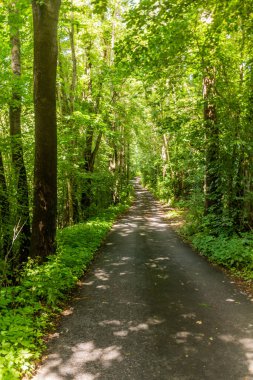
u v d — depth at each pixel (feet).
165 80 42.24
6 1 36.47
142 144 153.48
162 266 34.81
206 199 50.29
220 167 41.86
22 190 38.50
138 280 29.81
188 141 56.13
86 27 62.85
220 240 39.55
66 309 23.06
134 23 28.17
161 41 31.42
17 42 39.29
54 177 30.89
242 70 41.96
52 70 29.45
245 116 39.01
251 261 31.37
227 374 14.92
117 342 18.03
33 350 16.92
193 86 60.54
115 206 98.17
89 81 72.13
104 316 21.70
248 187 38.70
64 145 54.13
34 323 19.21
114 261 37.27
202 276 30.83
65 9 44.19
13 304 21.11
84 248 38.99
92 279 30.30
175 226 66.23
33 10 28.66
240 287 27.43
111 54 76.74
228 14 28.45
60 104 59.06
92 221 64.28
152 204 121.70
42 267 26.27
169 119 50.98
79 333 19.20
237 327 19.71
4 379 13.73
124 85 82.28
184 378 14.67
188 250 43.37
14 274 29.81
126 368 15.51
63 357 16.55
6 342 16.48
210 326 19.93
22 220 37.93
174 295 25.67
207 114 47.37
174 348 17.28
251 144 37.09
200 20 38.52
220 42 40.40
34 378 14.79
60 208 69.26
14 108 39.09
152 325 20.17
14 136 36.27
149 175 206.39
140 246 46.26
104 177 82.69
